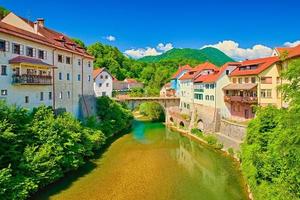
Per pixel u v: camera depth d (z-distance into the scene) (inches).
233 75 2016.5
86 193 1034.7
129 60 5782.5
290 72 660.7
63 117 1393.9
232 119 2016.5
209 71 2551.7
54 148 1107.3
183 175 1257.4
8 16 1537.9
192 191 1074.7
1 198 820.6
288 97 671.1
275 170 850.8
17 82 1179.9
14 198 844.6
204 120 2135.8
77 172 1259.8
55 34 1839.3
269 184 850.1
